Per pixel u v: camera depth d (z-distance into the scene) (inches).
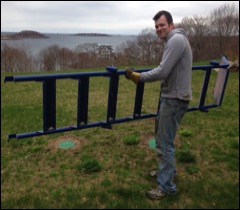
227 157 177.0
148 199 131.8
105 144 197.6
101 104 336.2
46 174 158.4
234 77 546.9
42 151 189.6
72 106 328.2
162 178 131.7
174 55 112.6
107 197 132.9
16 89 460.8
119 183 146.4
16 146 200.2
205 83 176.4
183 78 119.3
